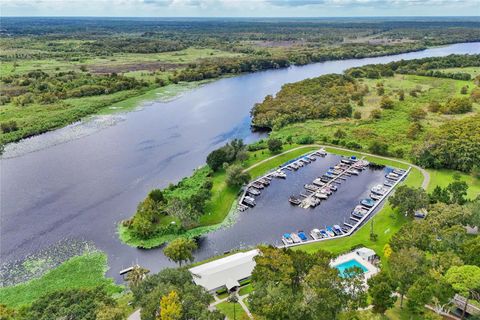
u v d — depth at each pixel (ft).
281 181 477.36
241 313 245.86
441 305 229.25
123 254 332.19
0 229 366.43
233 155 502.38
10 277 301.63
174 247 290.76
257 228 374.63
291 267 238.07
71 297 211.82
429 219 311.88
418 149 501.56
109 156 550.77
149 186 458.09
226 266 288.10
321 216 396.98
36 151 567.59
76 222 380.17
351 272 239.71
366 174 494.18
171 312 191.62
